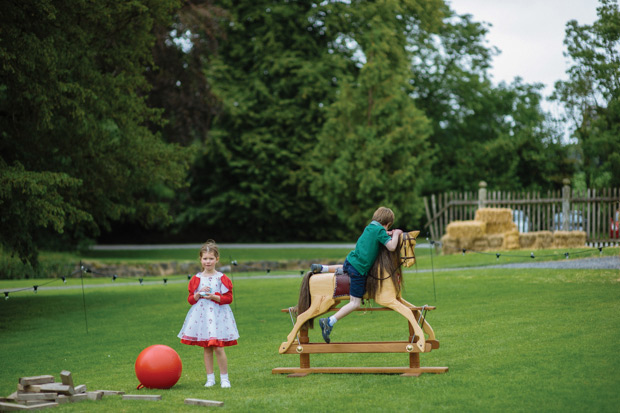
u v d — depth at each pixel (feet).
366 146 121.08
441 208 97.71
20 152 57.21
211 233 171.63
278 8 150.92
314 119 154.81
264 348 36.63
